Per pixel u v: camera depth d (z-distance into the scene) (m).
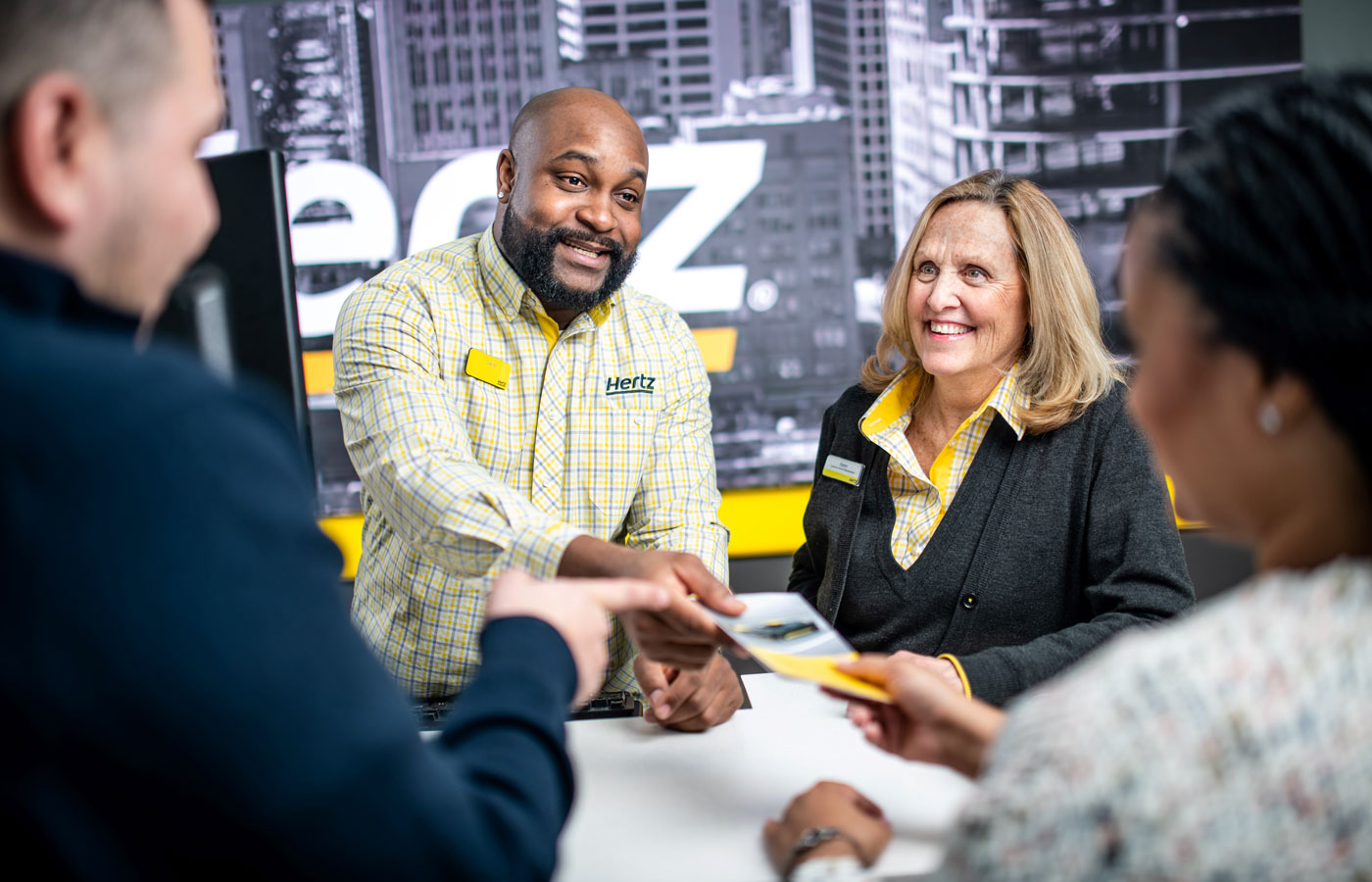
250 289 1.01
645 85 4.03
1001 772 0.49
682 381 1.88
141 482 0.47
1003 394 1.68
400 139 3.99
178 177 0.58
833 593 1.77
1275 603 0.50
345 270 4.02
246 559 0.49
